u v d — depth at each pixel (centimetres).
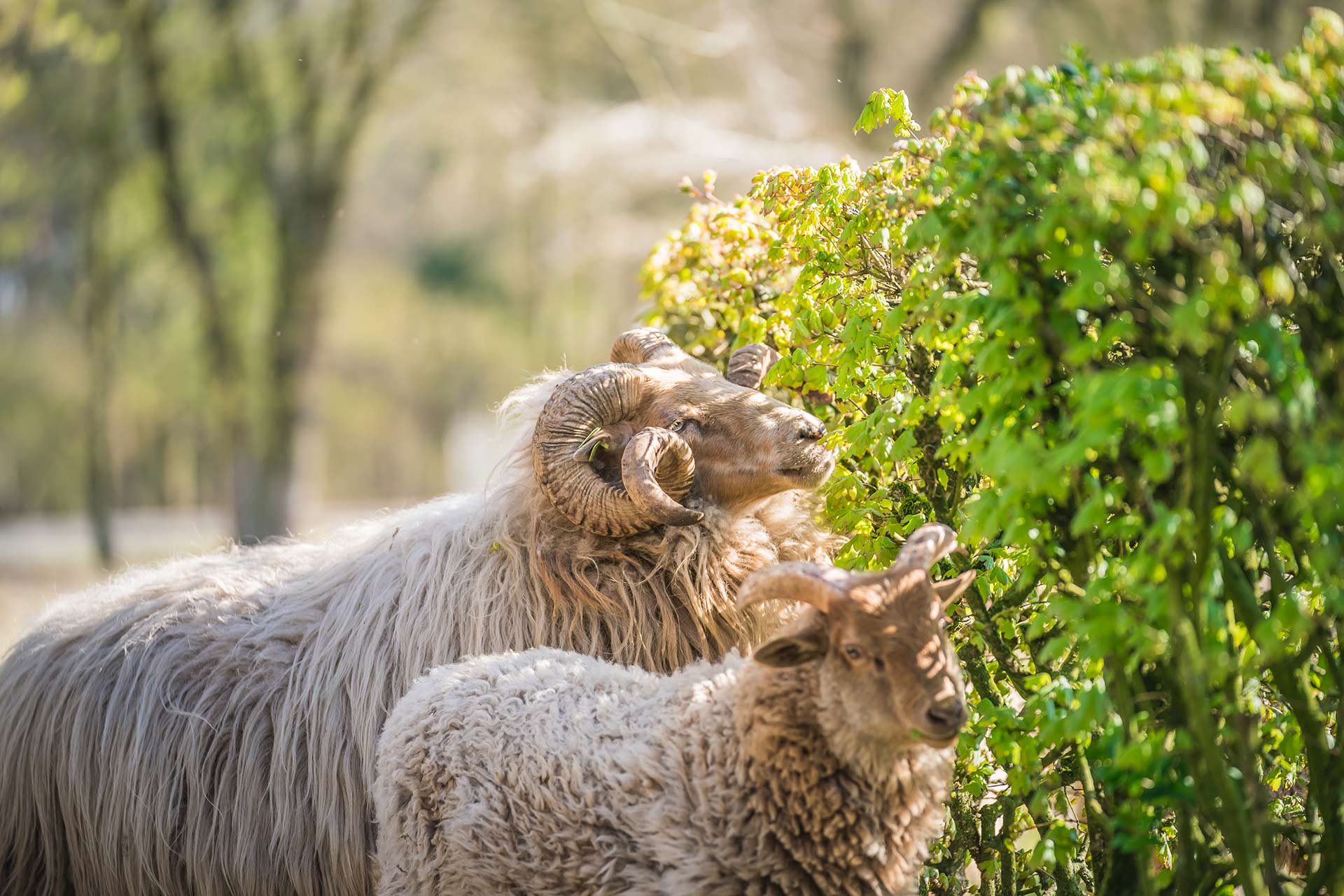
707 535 591
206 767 616
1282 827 420
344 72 2225
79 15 1984
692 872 421
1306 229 375
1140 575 368
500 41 2388
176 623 661
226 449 2438
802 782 414
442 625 608
